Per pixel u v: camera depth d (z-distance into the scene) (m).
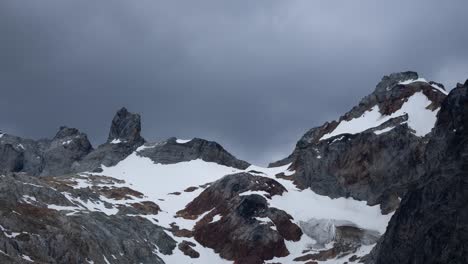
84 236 132.12
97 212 154.00
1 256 110.62
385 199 171.50
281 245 156.25
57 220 134.25
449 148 131.50
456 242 109.69
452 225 112.81
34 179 154.62
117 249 139.62
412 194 130.00
